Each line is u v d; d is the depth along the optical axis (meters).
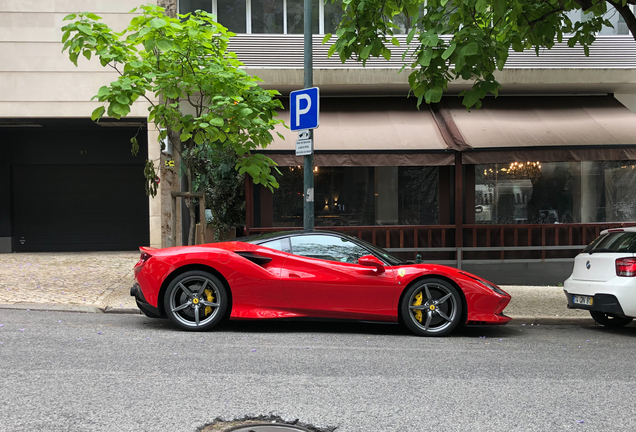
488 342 5.96
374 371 4.52
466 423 3.32
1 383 3.87
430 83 7.20
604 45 12.17
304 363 4.72
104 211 15.47
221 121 7.29
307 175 8.14
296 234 6.38
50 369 4.27
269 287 6.00
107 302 7.66
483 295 6.18
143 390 3.81
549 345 5.89
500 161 10.28
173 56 7.74
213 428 3.14
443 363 4.87
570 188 11.39
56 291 8.34
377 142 10.58
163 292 6.09
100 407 3.43
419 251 11.08
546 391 4.04
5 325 5.97
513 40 7.94
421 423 3.31
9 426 3.07
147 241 15.57
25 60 13.05
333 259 6.23
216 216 11.98
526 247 10.97
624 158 10.29
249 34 12.16
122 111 7.14
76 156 15.26
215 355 4.91
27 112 13.09
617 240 6.77
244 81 7.79
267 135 8.16
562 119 11.32
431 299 6.17
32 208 15.30
